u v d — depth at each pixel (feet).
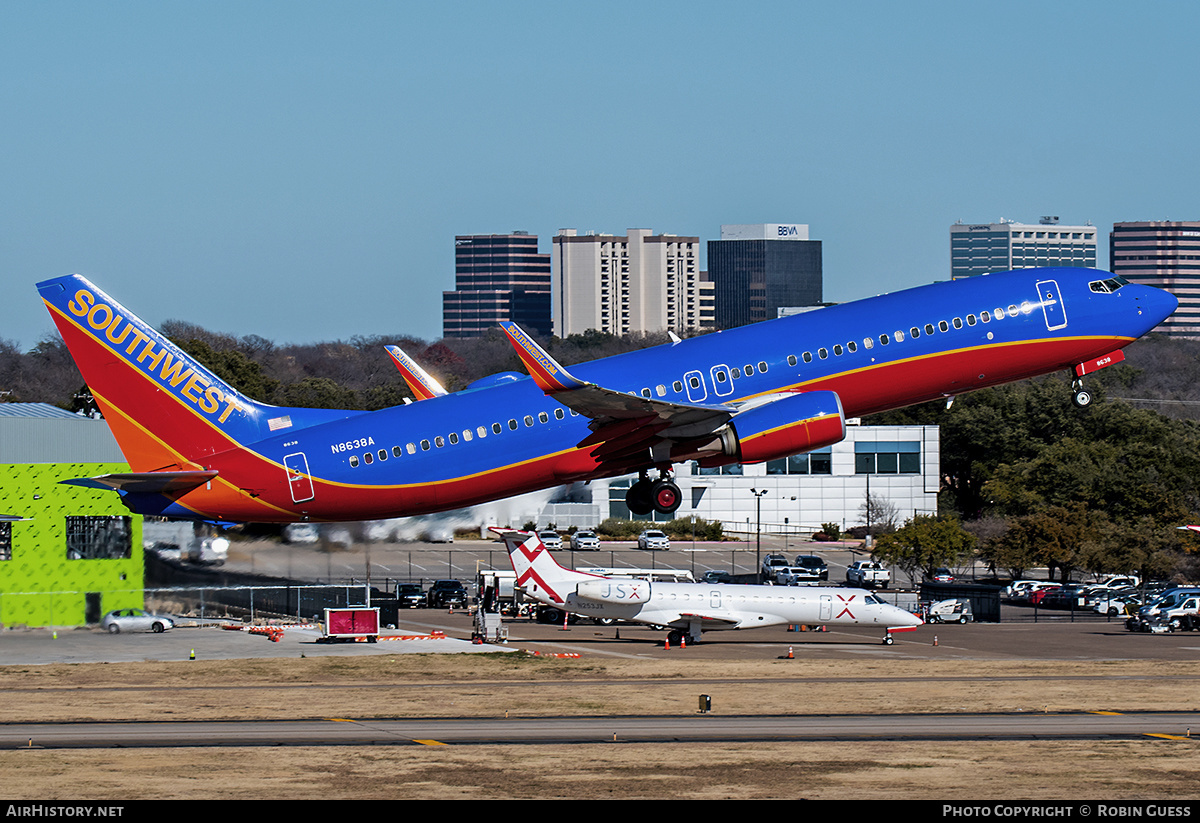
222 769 226.17
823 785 214.28
